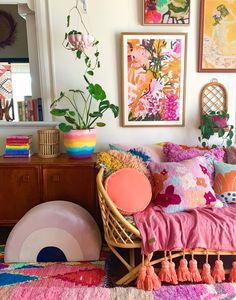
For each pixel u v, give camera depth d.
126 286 1.75
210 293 1.61
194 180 1.90
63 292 1.60
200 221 1.70
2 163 2.14
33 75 2.51
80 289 1.63
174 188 1.87
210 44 2.41
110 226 1.75
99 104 2.29
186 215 1.76
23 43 2.89
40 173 2.17
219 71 2.45
